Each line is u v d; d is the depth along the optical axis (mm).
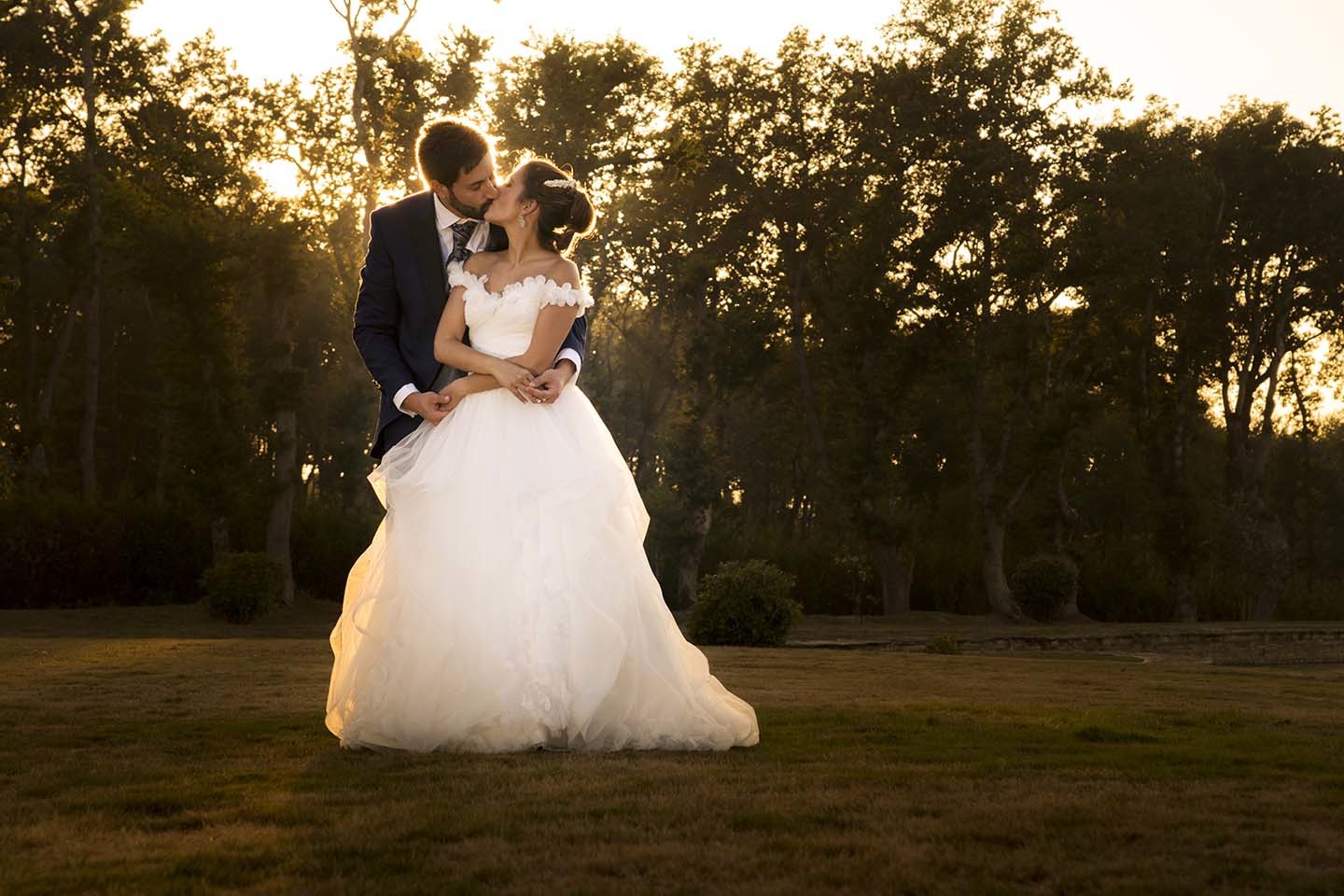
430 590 4297
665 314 46906
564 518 4406
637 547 4574
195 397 30203
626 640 4367
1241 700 7715
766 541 42312
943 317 37156
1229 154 44188
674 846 2756
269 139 35094
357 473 46031
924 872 2537
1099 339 39844
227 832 2895
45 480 39219
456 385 4625
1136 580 44719
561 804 3242
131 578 33375
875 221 37781
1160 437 43719
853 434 39281
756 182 39906
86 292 40000
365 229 35562
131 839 2811
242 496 30422
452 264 4832
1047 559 38656
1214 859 2666
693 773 3748
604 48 36531
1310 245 44594
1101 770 3900
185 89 41250
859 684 8078
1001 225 38281
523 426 4562
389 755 4164
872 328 37344
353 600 4633
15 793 3404
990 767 3939
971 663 12617
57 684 7016
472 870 2537
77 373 48688
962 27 38219
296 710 5559
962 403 42812
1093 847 2775
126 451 49375
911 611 40656
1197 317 44438
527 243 4797
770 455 56812
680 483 38000
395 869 2557
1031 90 37469
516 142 35531
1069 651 29094
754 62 40000
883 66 38531
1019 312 38531
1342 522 63469
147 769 3816
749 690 7289
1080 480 47531
